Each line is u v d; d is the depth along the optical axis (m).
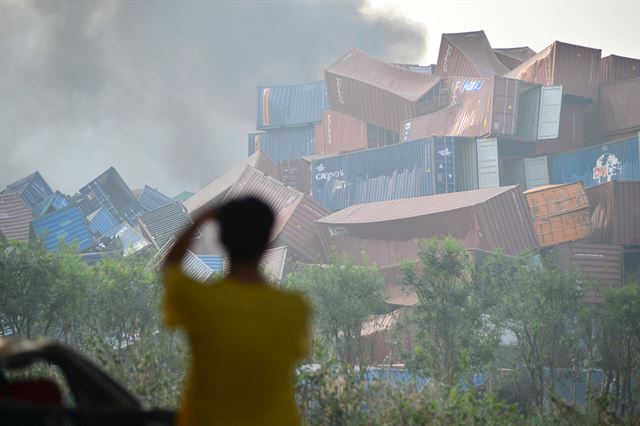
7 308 47.16
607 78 123.88
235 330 3.51
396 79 125.25
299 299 3.71
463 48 127.00
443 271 53.28
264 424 3.50
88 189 127.38
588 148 103.50
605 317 51.75
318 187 108.69
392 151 103.44
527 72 115.44
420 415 9.77
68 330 49.47
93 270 51.22
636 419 14.73
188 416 3.55
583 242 90.81
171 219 98.12
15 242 49.00
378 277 56.72
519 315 51.56
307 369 10.25
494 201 79.25
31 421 3.92
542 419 20.11
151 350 10.53
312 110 152.12
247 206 3.65
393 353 52.75
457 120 106.94
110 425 4.13
